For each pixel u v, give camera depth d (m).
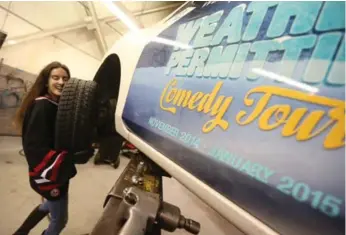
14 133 4.82
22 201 2.08
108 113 1.41
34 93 1.43
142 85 0.91
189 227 0.64
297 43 0.46
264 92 0.48
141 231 0.56
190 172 0.60
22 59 4.98
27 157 1.20
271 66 0.49
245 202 0.46
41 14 4.98
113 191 0.78
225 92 0.56
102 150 1.96
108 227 0.60
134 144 0.92
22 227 1.48
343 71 0.38
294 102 0.42
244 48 0.56
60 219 1.38
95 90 1.22
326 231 0.34
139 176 0.94
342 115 0.36
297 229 0.37
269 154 0.43
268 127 0.45
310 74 0.42
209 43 0.67
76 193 2.43
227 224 2.47
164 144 0.71
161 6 6.76
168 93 0.75
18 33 4.75
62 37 5.62
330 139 0.36
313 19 0.45
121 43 1.29
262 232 0.42
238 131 0.50
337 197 0.33
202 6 0.81
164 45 0.88
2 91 4.53
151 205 0.60
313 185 0.36
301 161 0.38
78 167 3.25
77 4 5.53
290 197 0.39
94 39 6.37
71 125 1.13
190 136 0.62
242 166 0.47
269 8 0.54
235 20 0.62
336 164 0.34
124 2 5.74
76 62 6.16
